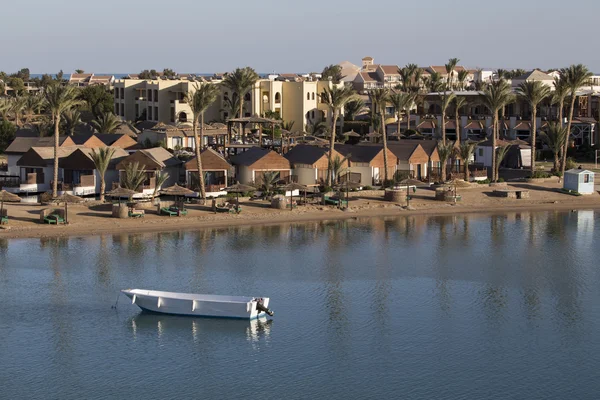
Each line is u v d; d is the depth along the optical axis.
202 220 89.31
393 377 49.34
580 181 108.00
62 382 48.69
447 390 47.66
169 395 47.12
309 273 70.62
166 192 90.38
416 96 167.75
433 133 154.88
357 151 112.00
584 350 53.31
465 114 158.75
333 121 105.56
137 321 59.03
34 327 57.31
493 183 111.12
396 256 76.75
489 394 47.19
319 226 89.62
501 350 53.31
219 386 48.25
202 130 125.69
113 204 89.25
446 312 60.53
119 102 187.38
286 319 59.12
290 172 106.19
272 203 95.69
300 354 52.84
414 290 65.94
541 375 49.59
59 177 102.94
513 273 71.12
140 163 99.31
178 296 60.69
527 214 98.56
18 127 151.25
